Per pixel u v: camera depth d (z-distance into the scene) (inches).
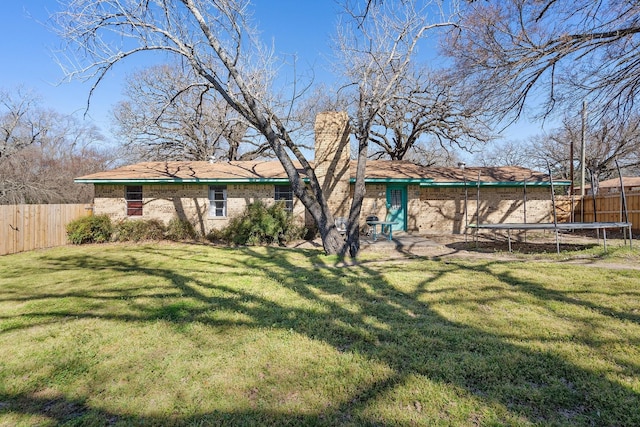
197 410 97.6
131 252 419.2
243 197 558.9
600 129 382.9
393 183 569.6
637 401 97.7
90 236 505.7
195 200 558.3
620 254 330.6
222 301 202.7
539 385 108.0
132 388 109.3
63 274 289.1
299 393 105.2
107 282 256.5
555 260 320.5
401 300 200.5
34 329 161.0
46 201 887.7
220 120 749.3
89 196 1032.2
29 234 450.3
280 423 91.6
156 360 127.6
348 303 196.4
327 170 538.0
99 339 147.8
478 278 249.6
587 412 94.3
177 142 976.9
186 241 518.3
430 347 135.6
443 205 598.9
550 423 89.2
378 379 112.0
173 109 904.9
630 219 535.8
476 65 360.8
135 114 912.9
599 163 919.0
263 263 333.7
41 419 95.3
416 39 370.0
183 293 221.6
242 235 477.1
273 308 187.8
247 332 153.4
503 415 92.8
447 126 792.3
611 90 341.1
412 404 98.5
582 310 175.2
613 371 114.4
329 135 541.6
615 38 302.0
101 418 94.7
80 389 109.4
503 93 374.3
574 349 131.0
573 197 609.0
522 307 182.5
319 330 155.0
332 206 534.9
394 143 955.3
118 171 585.6
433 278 253.1
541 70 351.9
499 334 147.0
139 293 223.8
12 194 806.5
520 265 294.0
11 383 113.0
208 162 671.1
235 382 111.7
